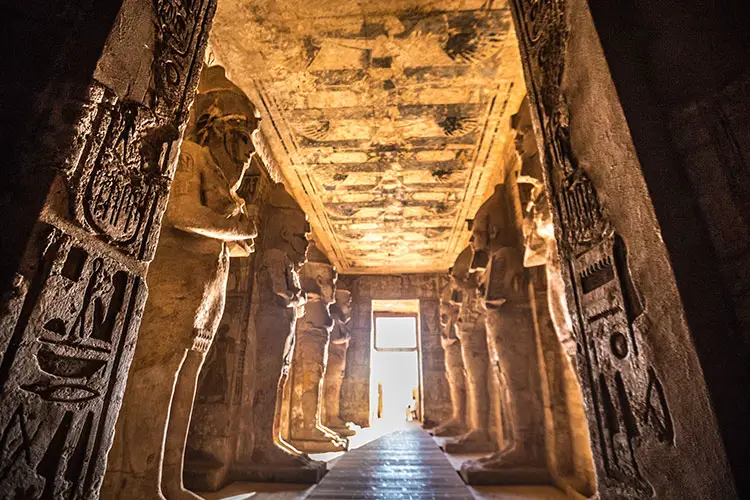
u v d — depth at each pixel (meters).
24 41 1.66
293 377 8.72
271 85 6.09
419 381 14.27
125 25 1.89
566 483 4.63
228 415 5.33
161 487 3.28
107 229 1.76
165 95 2.16
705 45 1.88
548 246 4.27
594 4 2.21
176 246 3.41
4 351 1.33
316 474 5.13
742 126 1.66
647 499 1.77
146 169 2.02
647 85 1.96
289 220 6.89
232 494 4.49
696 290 1.59
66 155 1.56
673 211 1.71
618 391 2.00
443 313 11.72
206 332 3.50
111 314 1.78
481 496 4.45
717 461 1.41
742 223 1.58
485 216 6.86
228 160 3.96
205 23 2.62
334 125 7.02
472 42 5.36
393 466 6.23
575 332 2.38
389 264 13.88
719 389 1.46
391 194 9.39
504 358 5.80
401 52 5.50
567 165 2.47
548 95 2.74
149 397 3.01
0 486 1.29
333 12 4.87
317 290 9.12
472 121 6.93
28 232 1.43
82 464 1.60
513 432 5.57
